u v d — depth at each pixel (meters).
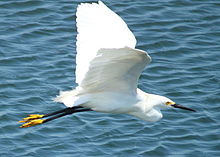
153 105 12.81
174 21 21.47
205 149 15.43
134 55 10.38
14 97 16.84
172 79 18.47
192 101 17.48
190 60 19.56
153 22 21.23
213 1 22.91
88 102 11.85
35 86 17.42
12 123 15.80
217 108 17.22
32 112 16.23
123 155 14.96
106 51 10.14
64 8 21.31
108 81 11.48
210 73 18.95
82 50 11.85
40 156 14.72
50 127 15.80
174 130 16.06
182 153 15.27
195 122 16.50
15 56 18.72
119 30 12.09
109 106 11.94
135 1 22.31
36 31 20.03
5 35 19.69
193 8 22.36
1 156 14.66
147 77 18.50
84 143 15.27
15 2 21.38
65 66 18.45
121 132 15.77
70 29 20.28
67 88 17.38
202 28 21.31
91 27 11.96
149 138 15.66
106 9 12.16
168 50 19.95
